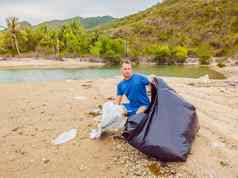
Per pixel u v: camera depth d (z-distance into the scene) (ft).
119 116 15.74
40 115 20.92
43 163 13.60
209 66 163.12
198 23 407.23
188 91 32.99
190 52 260.83
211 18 405.59
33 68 140.77
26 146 15.43
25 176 12.50
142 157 13.91
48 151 14.78
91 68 142.00
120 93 17.01
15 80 71.56
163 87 15.64
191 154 14.10
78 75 92.84
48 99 26.78
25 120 19.76
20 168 13.19
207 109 23.25
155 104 14.65
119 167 13.10
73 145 15.38
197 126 15.64
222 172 12.54
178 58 201.77
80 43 247.70
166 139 13.30
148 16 528.63
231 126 18.60
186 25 411.34
